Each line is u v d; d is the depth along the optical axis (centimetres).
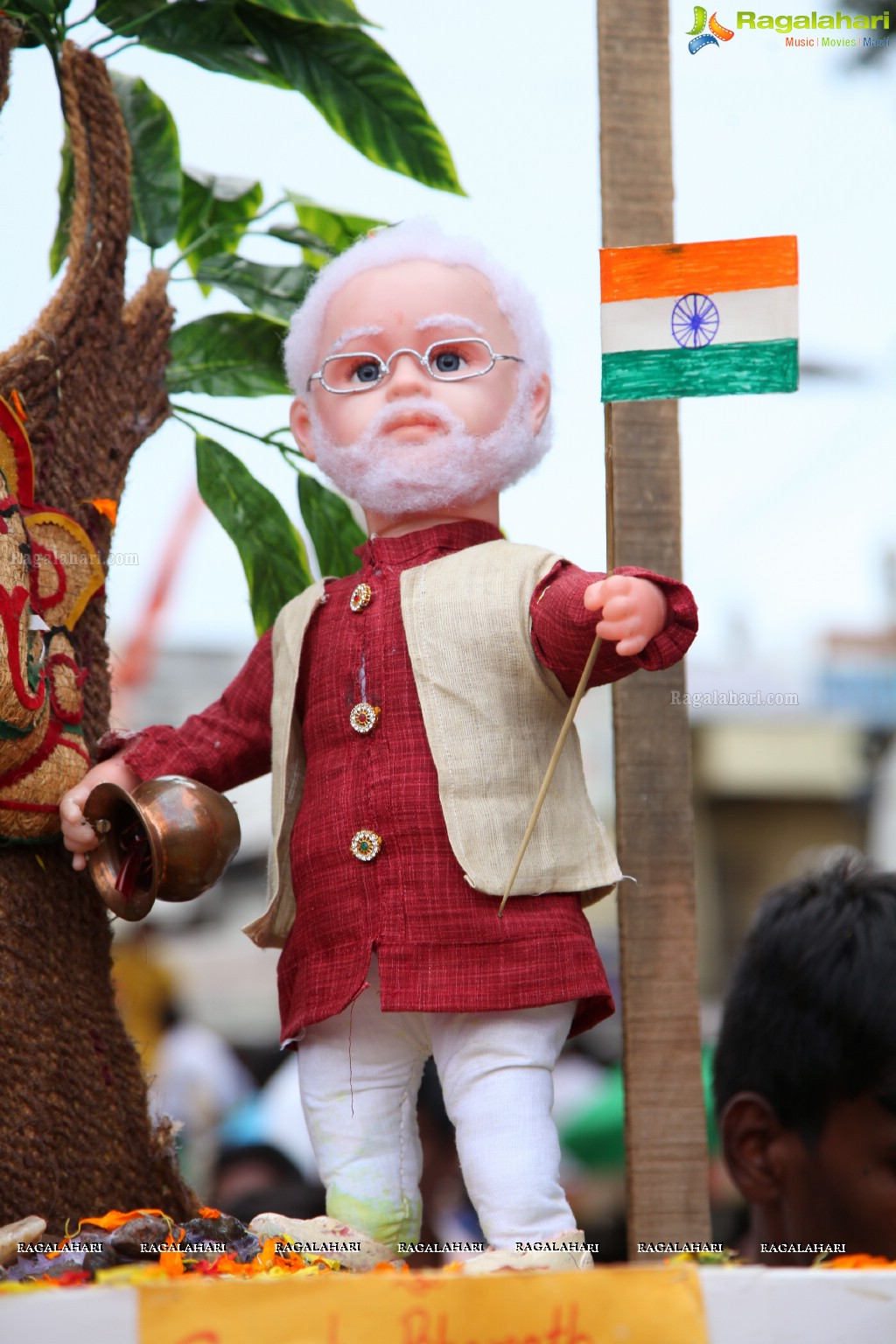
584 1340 153
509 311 261
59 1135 252
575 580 229
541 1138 220
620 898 272
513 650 233
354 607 249
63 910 261
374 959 230
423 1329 152
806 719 1044
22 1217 244
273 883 246
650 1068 266
